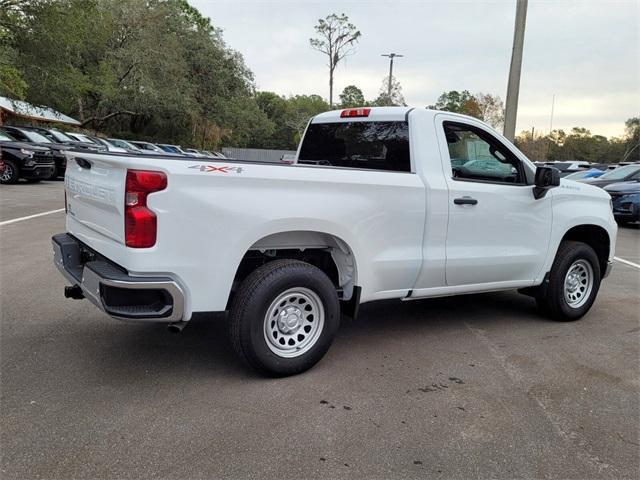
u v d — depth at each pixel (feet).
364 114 16.42
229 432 10.28
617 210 45.62
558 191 17.58
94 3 81.41
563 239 18.85
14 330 15.34
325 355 14.42
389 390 12.39
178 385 12.23
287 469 9.19
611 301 21.42
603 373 13.79
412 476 9.14
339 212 12.96
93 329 15.66
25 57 79.15
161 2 126.82
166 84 119.75
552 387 12.85
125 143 80.48
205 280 11.41
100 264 11.72
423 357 14.55
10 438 9.80
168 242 10.93
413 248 14.55
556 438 10.53
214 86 141.08
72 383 12.15
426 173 14.75
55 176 62.85
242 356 12.32
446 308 19.54
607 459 9.87
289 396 11.89
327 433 10.39
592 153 288.30
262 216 11.85
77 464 9.11
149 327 16.02
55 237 14.71
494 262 16.15
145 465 9.15
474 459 9.72
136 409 11.04
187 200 11.02
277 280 12.22
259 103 256.93
